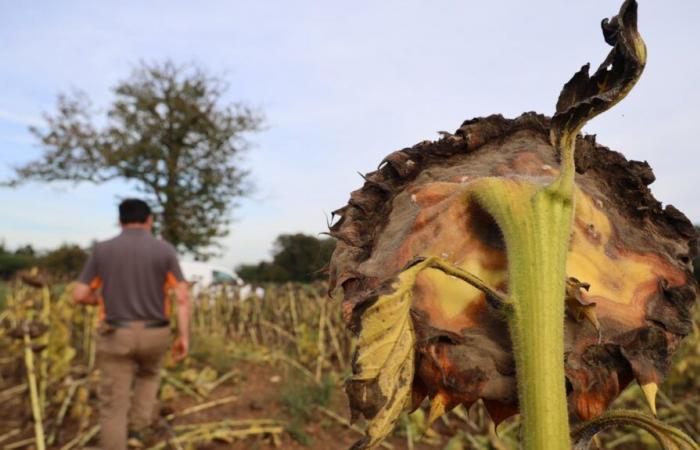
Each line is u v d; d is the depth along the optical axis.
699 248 0.82
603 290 0.76
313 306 10.12
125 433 4.66
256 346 10.53
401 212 0.83
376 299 0.64
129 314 4.70
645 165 0.85
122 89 24.97
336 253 0.84
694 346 6.94
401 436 6.01
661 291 0.78
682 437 0.67
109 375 4.70
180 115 24.45
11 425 5.52
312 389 6.64
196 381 7.33
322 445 5.73
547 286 0.64
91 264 4.73
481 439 5.64
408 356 0.68
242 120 25.59
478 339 0.70
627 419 0.70
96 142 24.81
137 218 4.81
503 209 0.69
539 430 0.61
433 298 0.73
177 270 4.89
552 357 0.63
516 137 0.89
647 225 0.83
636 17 0.62
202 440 5.54
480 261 0.75
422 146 0.88
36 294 8.05
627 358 0.71
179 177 25.12
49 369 5.96
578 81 0.66
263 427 5.89
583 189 0.83
